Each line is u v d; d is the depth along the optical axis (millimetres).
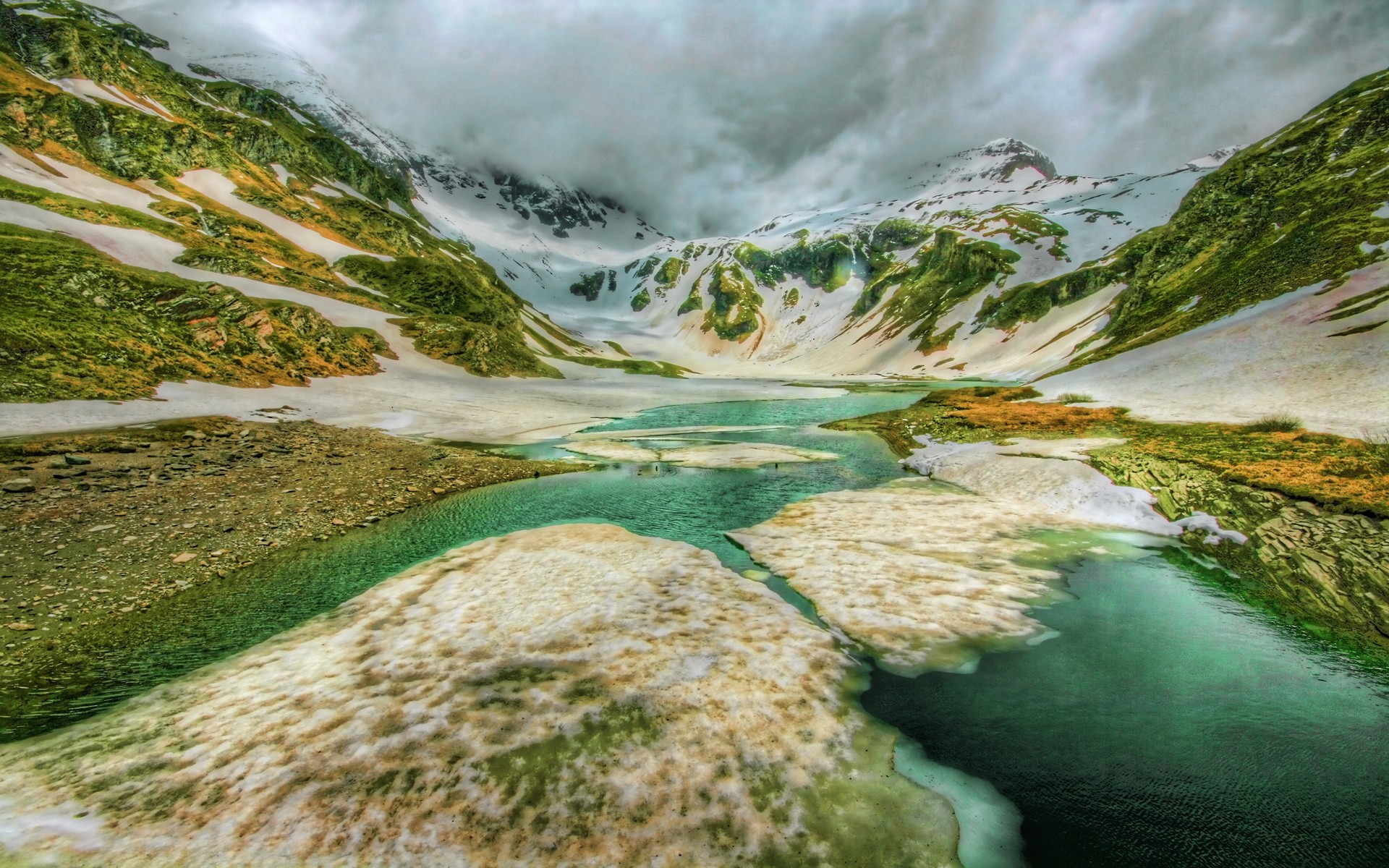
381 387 57000
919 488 25578
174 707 9789
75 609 13344
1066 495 21938
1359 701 9781
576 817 7262
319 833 7086
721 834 7082
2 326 34531
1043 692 10180
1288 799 7703
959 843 7066
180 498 21109
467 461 30984
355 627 12508
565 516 21906
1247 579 14555
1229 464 20703
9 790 7844
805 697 9938
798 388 111812
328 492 23594
